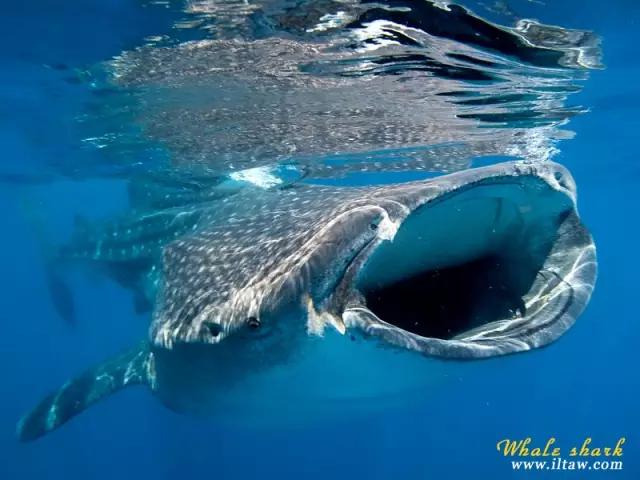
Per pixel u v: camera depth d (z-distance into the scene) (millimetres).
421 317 3789
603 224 38438
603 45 6762
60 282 12688
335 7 5191
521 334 3098
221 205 6520
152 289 7250
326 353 3117
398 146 9984
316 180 12062
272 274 3287
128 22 5531
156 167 10844
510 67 7078
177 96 7609
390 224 3066
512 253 3891
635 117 11727
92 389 5738
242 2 5070
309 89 7398
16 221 31766
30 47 6160
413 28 5727
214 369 3857
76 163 12859
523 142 11719
